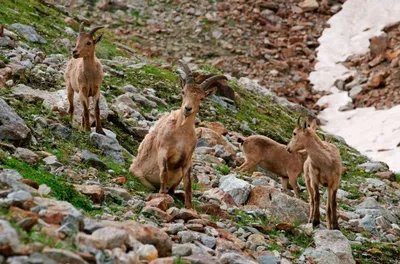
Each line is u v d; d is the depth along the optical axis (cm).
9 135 3294
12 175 2688
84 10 11719
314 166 3706
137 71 6425
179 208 3206
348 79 10394
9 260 1834
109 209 2859
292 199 3750
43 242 1997
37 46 6081
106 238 2136
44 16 7456
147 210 2897
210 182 4031
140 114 5006
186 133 3244
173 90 6178
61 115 4153
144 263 2139
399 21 11462
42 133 3700
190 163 3291
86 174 3344
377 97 9694
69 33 7062
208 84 3219
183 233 2656
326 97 10025
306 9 12338
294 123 7338
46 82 4791
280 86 10362
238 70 10706
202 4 12244
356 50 11112
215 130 5591
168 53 10881
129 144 4372
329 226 3734
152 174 3444
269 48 11388
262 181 4438
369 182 5853
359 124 8919
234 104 6744
